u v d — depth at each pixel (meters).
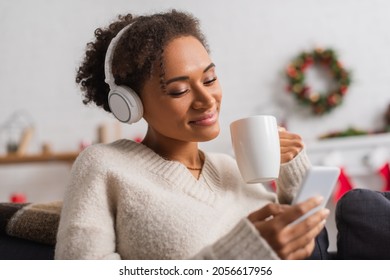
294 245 0.65
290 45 3.08
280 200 1.01
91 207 0.75
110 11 3.11
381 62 3.05
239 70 3.09
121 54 0.83
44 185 3.04
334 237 2.64
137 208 0.76
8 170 3.04
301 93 2.97
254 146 0.81
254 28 3.11
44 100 3.09
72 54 3.11
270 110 3.05
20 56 3.10
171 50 0.79
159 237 0.74
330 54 2.98
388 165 2.51
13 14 3.12
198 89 0.79
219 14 3.11
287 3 3.10
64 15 3.12
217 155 1.01
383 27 3.06
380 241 0.83
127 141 0.90
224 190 0.90
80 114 3.09
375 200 0.86
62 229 0.74
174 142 0.88
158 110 0.81
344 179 2.17
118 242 0.79
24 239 0.87
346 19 3.07
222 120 3.06
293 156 0.96
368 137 2.67
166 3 3.12
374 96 3.04
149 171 0.83
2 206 0.92
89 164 0.81
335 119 3.04
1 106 3.07
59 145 3.07
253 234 0.64
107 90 0.95
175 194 0.81
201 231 0.76
